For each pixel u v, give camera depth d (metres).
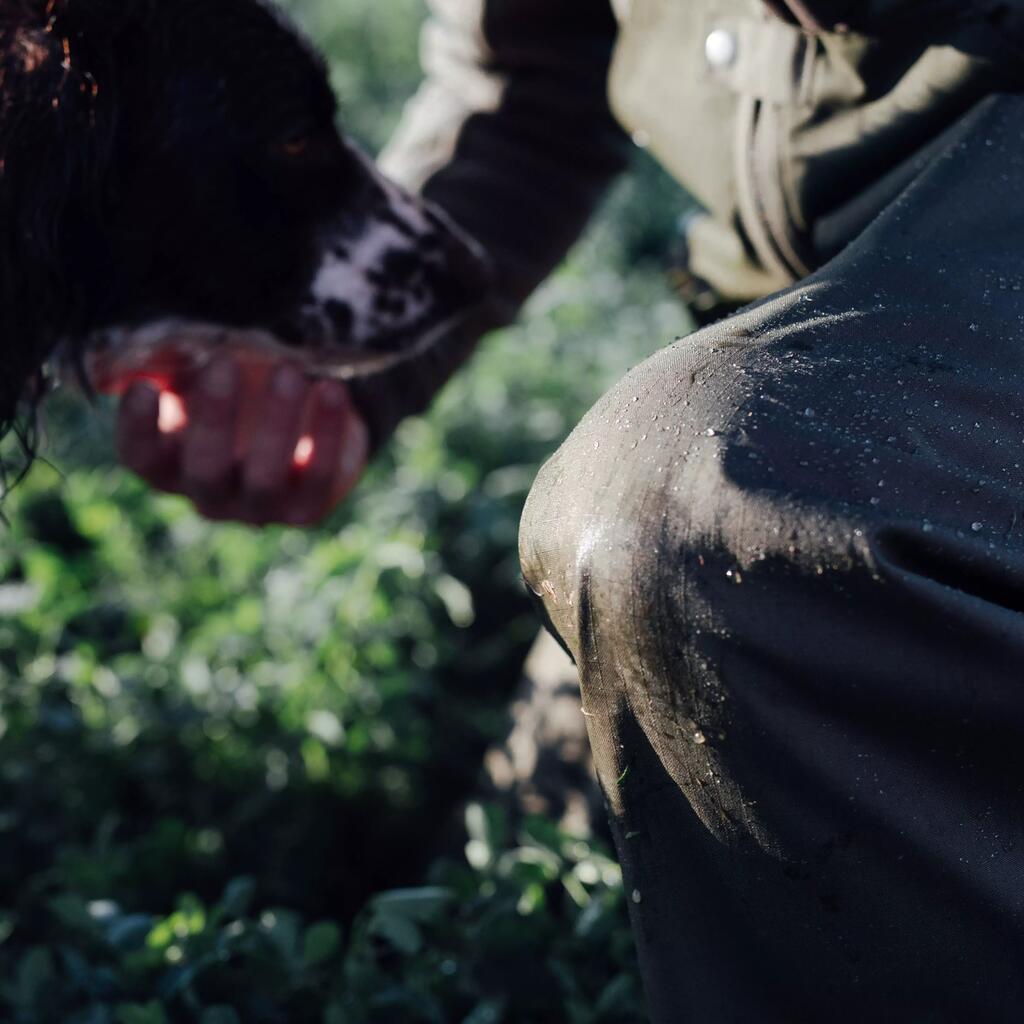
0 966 1.87
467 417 3.53
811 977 1.02
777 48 1.50
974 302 1.13
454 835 2.46
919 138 1.42
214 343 2.13
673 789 1.02
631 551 0.98
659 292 4.57
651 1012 1.07
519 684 3.02
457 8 2.23
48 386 2.08
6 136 1.80
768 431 0.98
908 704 0.93
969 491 0.98
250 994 1.65
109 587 3.03
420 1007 1.58
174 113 1.94
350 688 2.59
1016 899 0.98
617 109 1.85
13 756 2.39
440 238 2.21
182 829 2.22
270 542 3.05
